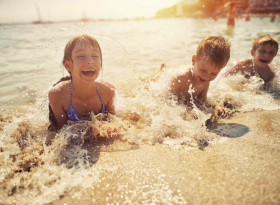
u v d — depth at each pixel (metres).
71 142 1.88
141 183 1.39
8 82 3.59
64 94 2.20
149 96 2.81
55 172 1.51
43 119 2.39
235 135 1.93
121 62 3.57
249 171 1.43
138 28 16.72
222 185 1.33
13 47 6.69
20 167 1.58
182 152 1.71
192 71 2.73
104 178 1.45
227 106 2.64
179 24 20.14
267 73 3.70
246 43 7.04
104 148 1.83
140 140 1.93
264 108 2.54
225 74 3.75
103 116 2.35
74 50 2.06
